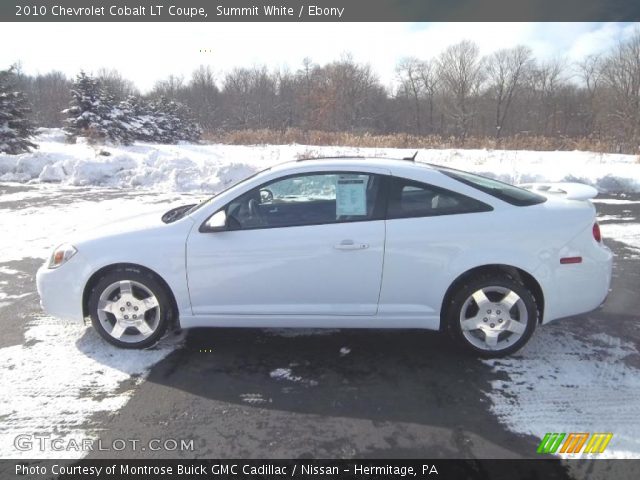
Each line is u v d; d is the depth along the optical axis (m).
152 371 3.19
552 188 3.89
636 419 2.63
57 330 3.80
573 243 3.23
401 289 3.27
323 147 20.22
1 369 3.20
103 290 3.40
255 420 2.65
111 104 27.41
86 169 12.30
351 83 53.41
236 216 3.38
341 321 3.37
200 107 55.72
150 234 3.39
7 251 6.15
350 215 3.30
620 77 36.22
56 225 7.54
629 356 3.35
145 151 21.38
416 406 2.77
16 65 19.30
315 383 3.04
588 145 19.89
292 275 3.28
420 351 3.46
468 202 3.29
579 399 2.83
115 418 2.67
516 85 55.88
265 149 20.31
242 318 3.40
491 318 3.28
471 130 57.22
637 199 9.80
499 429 2.55
